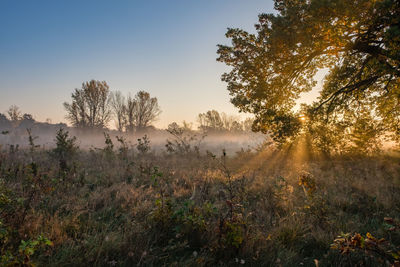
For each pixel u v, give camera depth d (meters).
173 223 3.61
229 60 9.78
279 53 8.45
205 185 6.08
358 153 12.54
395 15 6.43
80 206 4.50
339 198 5.32
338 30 6.96
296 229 3.58
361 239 2.40
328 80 10.44
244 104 9.88
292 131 9.72
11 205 3.72
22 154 11.28
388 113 10.55
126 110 43.25
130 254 2.84
